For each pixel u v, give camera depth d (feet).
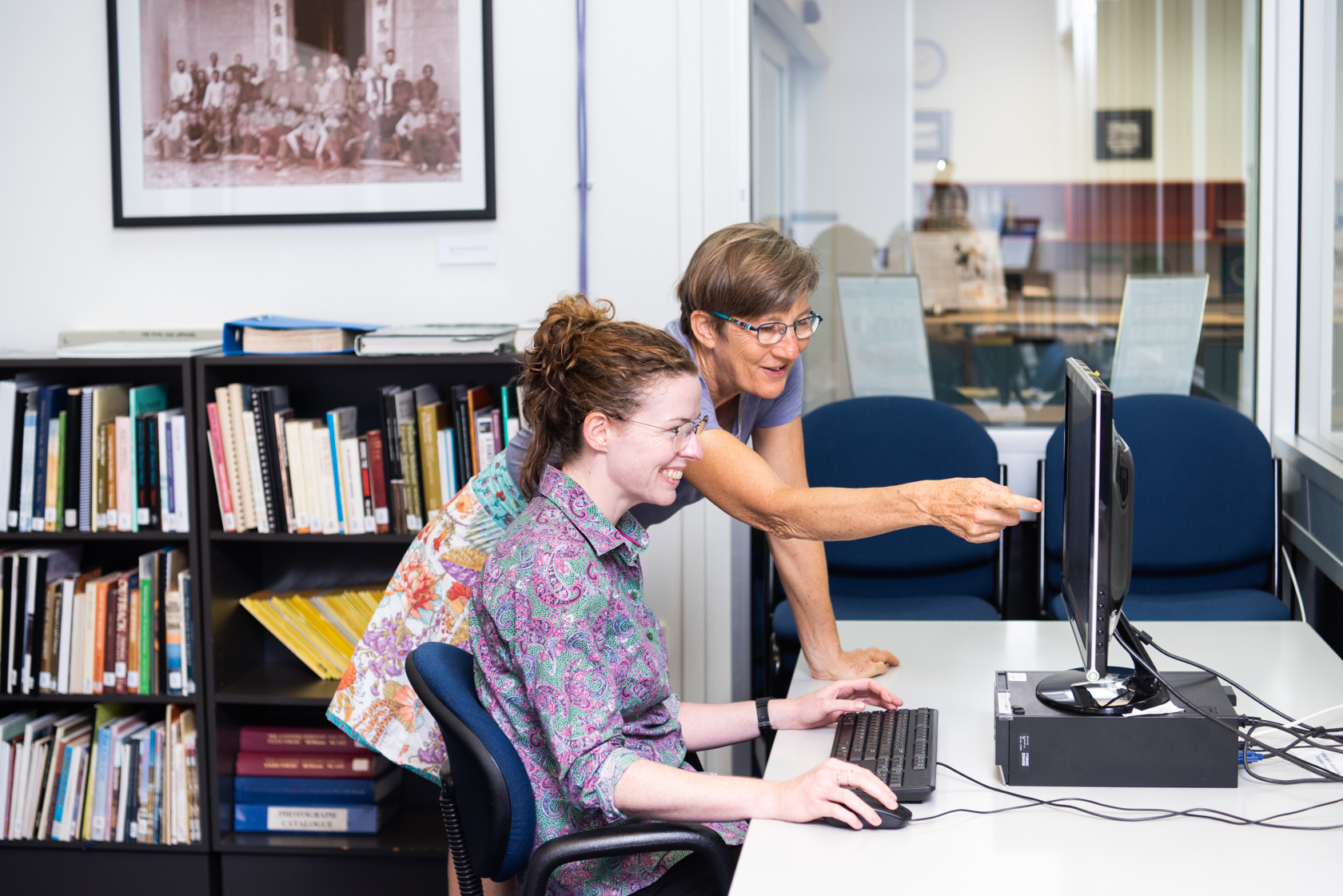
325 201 9.25
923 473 9.07
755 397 5.93
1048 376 9.70
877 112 9.55
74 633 8.42
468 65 9.04
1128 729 4.31
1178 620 7.38
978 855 3.79
